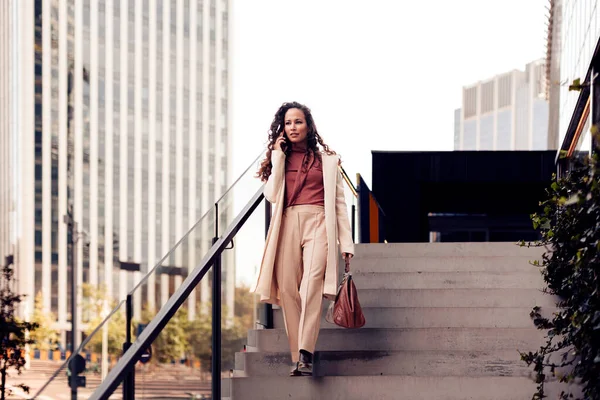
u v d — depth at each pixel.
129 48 71.94
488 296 5.71
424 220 20.50
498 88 160.88
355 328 5.05
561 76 17.97
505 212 22.08
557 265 5.24
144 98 72.81
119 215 69.25
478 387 4.46
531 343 4.93
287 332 4.76
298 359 4.70
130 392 3.70
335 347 5.04
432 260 6.77
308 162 4.83
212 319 4.49
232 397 4.50
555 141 21.42
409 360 4.84
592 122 10.26
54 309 63.53
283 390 4.50
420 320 5.38
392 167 19.64
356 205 10.15
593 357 3.64
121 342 4.35
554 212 4.84
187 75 77.06
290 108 4.85
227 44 81.94
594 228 3.75
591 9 11.12
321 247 4.69
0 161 67.00
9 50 67.31
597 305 3.68
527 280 6.28
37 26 66.06
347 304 4.59
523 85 156.62
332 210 4.70
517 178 19.53
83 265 65.62
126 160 70.56
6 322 8.14
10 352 7.88
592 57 10.84
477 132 163.38
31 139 64.94
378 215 12.82
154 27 74.25
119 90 70.81
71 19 68.00
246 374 4.91
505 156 19.53
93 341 3.87
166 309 3.67
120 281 68.19
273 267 4.77
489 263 6.73
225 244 4.48
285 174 4.82
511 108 158.50
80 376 3.69
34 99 65.44
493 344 4.96
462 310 5.37
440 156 19.56
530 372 4.63
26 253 63.47
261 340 5.19
